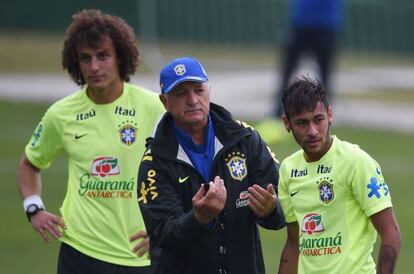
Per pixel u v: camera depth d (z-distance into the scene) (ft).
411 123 205.67
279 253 113.80
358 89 243.81
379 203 59.36
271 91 231.71
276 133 175.11
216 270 62.49
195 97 61.41
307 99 59.47
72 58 74.02
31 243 118.01
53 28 291.58
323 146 60.54
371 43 300.61
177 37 295.89
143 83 229.25
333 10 180.75
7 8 289.33
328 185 60.70
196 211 59.26
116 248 72.02
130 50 73.31
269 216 61.26
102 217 72.23
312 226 61.05
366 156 60.49
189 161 62.44
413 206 137.28
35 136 75.87
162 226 61.46
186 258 62.64
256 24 299.99
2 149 169.99
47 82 235.20
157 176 62.39
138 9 292.81
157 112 73.05
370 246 60.39
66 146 73.82
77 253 72.74
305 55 181.37
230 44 299.17
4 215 129.80
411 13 298.56
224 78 252.42
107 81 72.38
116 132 72.79
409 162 167.94
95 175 72.64
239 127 62.95
